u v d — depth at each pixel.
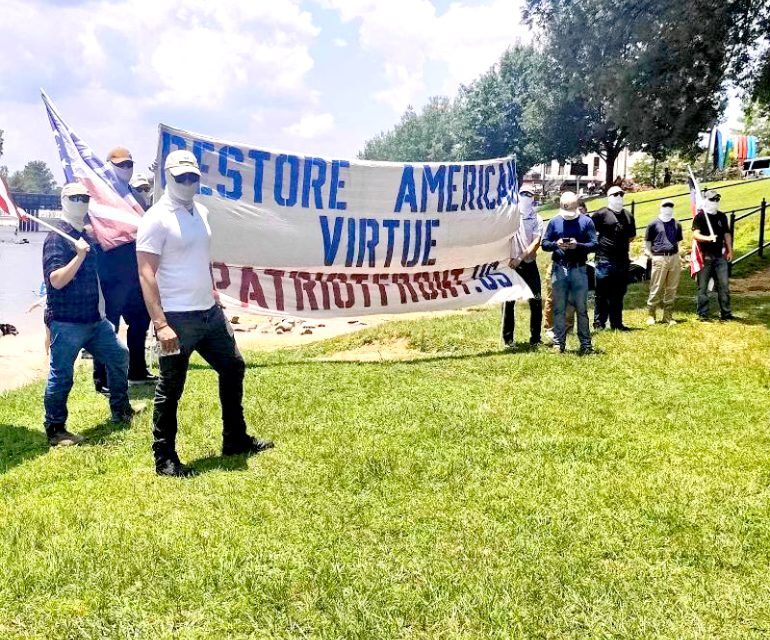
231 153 9.20
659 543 4.15
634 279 16.25
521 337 11.02
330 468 5.39
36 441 6.55
